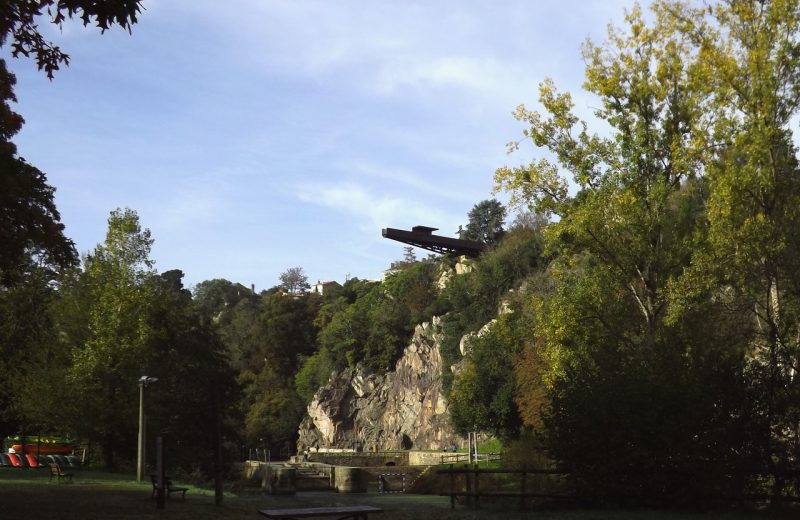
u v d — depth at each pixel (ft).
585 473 53.88
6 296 115.24
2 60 61.26
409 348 379.76
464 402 230.07
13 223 63.05
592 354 65.92
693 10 91.30
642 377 55.06
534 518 48.08
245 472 205.36
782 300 74.64
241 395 163.63
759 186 81.51
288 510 41.68
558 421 56.49
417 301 402.11
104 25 33.47
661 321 94.53
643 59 94.58
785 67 83.30
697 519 45.91
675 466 51.13
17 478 96.07
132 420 136.15
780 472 49.90
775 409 52.08
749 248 75.10
